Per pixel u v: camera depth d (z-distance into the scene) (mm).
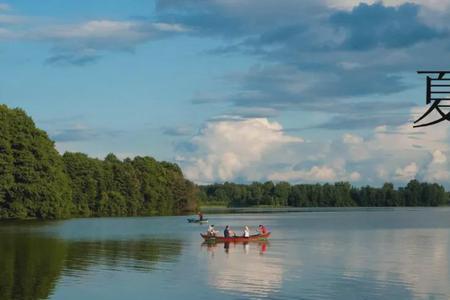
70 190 117625
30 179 99250
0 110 97938
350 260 49312
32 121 102312
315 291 34781
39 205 101812
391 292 34938
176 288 35062
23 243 60969
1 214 97938
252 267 44188
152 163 170000
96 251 53594
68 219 115562
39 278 37625
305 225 110875
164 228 92562
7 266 42656
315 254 54156
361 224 114875
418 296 33969
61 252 52312
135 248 57125
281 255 53125
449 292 35062
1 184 96000
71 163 136750
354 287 36219
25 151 99438
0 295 32375
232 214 182000
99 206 143125
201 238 70812
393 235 81062
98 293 33344
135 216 147125
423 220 136500
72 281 36781
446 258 50938
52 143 112500
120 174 152250
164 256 50531
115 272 40562
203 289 34875
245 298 32562
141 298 32312
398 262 48062
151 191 164000
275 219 141375
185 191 178500
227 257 50938
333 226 106500
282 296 33344
